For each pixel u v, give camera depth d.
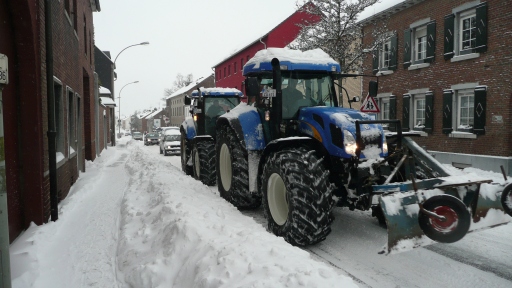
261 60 5.84
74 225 5.73
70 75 9.08
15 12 5.00
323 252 4.59
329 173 4.84
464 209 3.43
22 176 5.40
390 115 16.58
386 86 16.94
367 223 5.72
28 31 5.20
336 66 5.84
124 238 4.71
